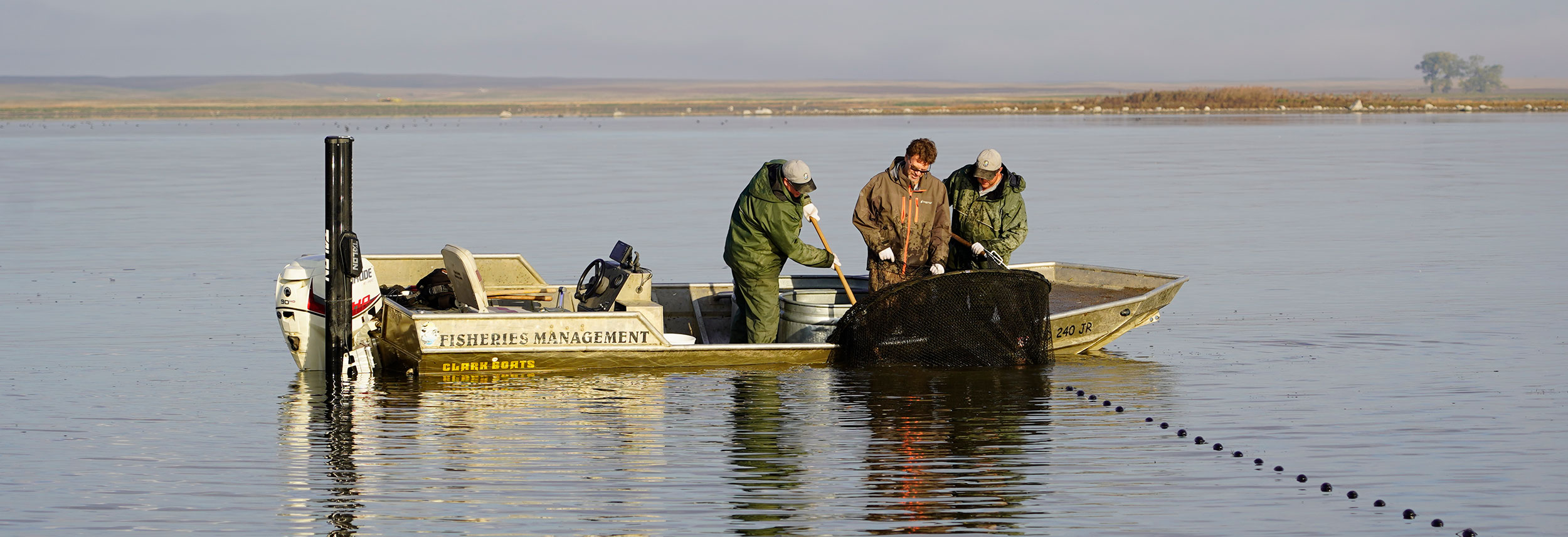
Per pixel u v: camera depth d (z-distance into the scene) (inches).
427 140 4035.4
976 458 471.8
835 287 737.6
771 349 629.3
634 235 1234.6
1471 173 2005.4
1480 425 513.7
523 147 3361.2
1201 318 775.1
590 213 1456.7
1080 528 395.5
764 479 446.0
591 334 614.9
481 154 2967.5
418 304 658.2
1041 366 639.1
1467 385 585.3
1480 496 424.2
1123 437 501.4
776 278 648.4
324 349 629.9
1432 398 560.7
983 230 658.8
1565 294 841.5
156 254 1104.8
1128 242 1164.5
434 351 600.1
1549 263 991.0
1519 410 535.8
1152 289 713.6
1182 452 478.9
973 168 663.1
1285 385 591.2
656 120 7470.5
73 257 1080.2
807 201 632.4
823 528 395.5
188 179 2122.3
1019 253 1096.2
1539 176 1921.8
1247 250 1101.7
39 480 446.0
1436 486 435.5
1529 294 840.9
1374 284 900.6
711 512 410.9
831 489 434.3
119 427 521.0
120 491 433.7
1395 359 646.5
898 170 640.4
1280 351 673.0
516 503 419.5
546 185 1915.6
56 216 1440.7
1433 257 1035.3
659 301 716.7
